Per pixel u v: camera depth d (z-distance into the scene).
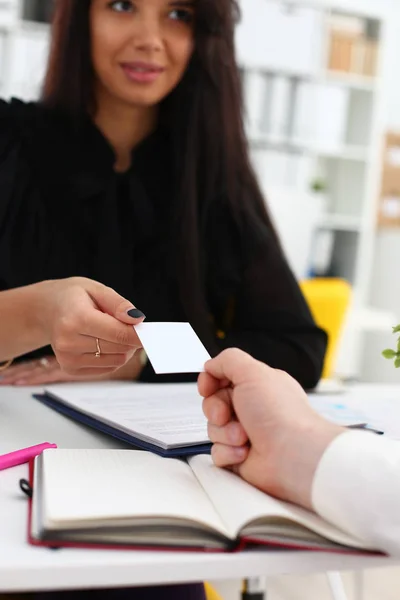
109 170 1.37
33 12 3.25
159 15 1.29
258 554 0.47
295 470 0.51
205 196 1.38
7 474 0.62
